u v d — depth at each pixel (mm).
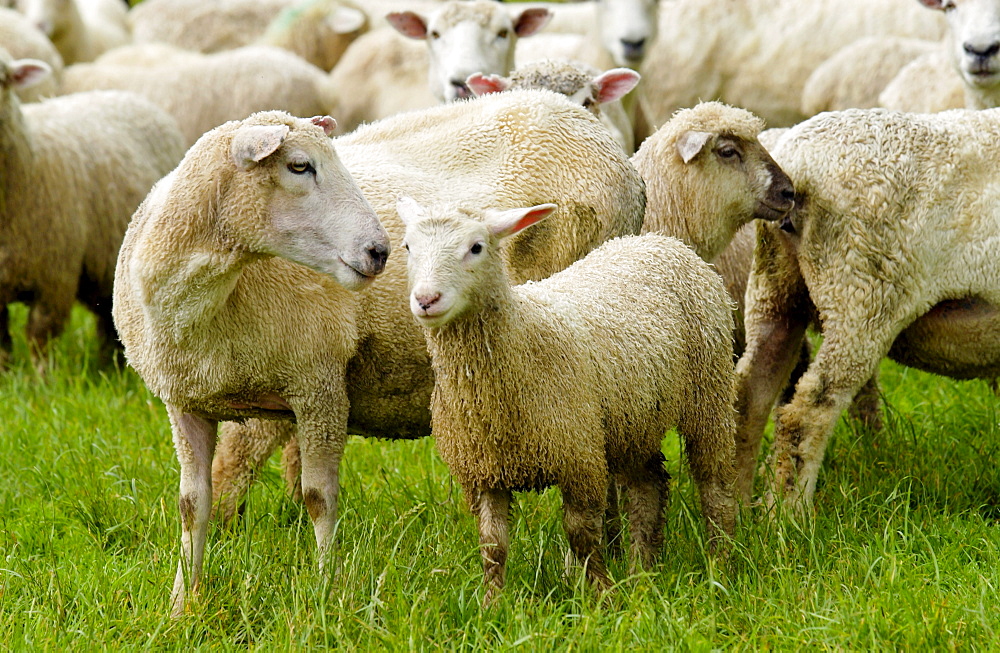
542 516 10594
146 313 8766
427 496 11023
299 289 9109
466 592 9055
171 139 17562
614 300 9367
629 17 19703
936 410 12945
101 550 10250
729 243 12039
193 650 8461
